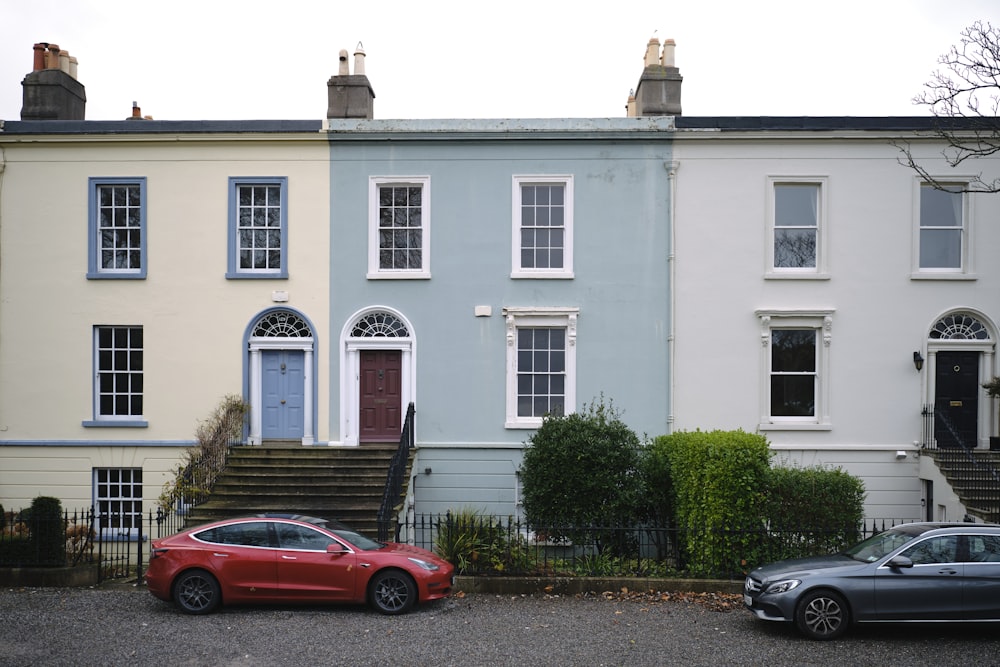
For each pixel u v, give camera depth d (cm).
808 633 923
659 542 1367
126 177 1694
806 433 1655
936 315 1659
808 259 1694
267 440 1688
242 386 1675
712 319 1672
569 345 1677
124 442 1672
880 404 1656
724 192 1677
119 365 1711
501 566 1179
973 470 1509
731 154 1677
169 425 1677
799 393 1686
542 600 1110
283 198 1692
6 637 924
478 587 1152
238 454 1585
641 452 1472
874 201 1669
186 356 1683
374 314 1702
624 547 1349
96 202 1702
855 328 1662
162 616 1020
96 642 905
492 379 1680
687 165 1683
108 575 1300
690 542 1239
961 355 1675
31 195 1703
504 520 1644
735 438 1238
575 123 1681
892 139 1658
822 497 1248
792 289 1669
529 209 1712
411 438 1617
